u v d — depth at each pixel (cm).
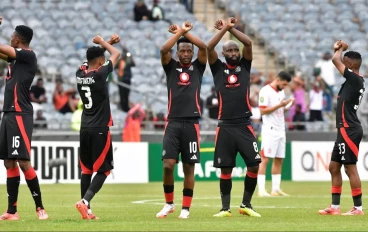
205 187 7006
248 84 3900
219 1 11625
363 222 3522
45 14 10650
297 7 11788
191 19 11250
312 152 8131
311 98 9106
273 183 6041
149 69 10031
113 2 11269
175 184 7338
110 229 3042
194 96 3741
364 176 8044
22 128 3553
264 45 11081
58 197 5659
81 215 3684
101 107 3628
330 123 9050
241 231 3003
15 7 10688
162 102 9406
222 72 3891
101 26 10638
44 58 9688
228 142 3878
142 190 6681
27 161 3591
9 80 3581
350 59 4059
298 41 11125
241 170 8081
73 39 10288
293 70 10581
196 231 2983
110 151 3659
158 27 10862
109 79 8850
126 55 8975
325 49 11056
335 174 4112
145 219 3656
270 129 5900
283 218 3769
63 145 7350
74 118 8119
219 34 3788
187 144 3728
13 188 3625
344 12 11931
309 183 7738
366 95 9800
